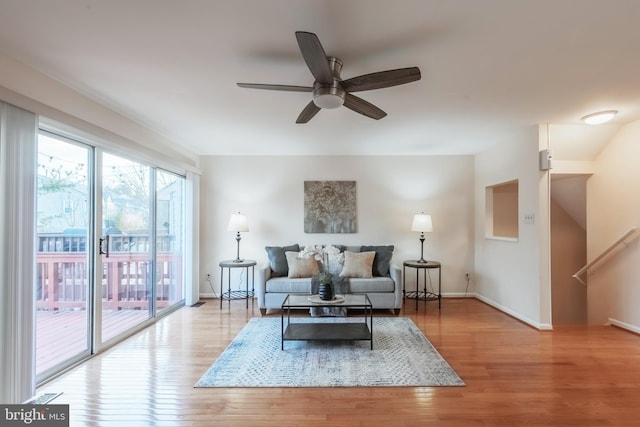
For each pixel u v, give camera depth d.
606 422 1.87
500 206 4.94
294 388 2.26
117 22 1.66
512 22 1.65
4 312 1.89
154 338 3.22
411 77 1.85
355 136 3.88
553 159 3.81
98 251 2.82
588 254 3.89
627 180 3.45
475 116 3.15
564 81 2.36
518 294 3.79
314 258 4.38
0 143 1.88
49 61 2.07
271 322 3.71
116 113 3.01
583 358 2.72
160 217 3.96
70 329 2.62
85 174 2.75
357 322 3.60
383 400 2.10
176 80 2.35
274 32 1.75
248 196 4.91
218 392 2.21
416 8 1.54
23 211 2.01
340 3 1.51
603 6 1.52
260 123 3.36
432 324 3.62
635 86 2.45
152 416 1.93
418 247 4.91
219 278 4.90
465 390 2.22
